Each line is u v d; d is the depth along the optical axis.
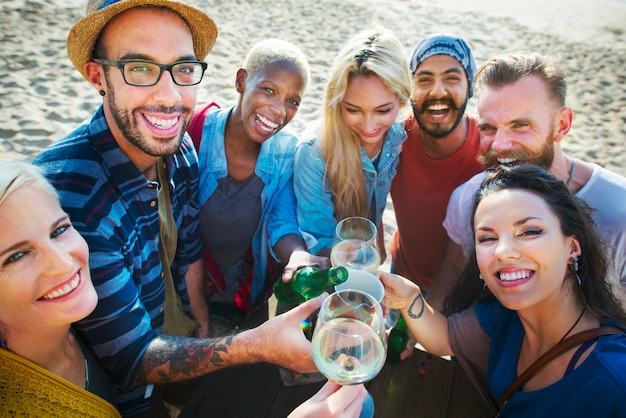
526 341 0.69
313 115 2.30
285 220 1.00
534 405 0.62
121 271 0.69
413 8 3.75
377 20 3.46
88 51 0.68
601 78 2.86
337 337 0.53
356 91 0.88
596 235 0.65
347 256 0.73
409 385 0.76
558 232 0.63
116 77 0.67
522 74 0.82
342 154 0.95
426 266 1.18
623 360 0.57
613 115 2.50
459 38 0.94
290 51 0.94
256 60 0.93
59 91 2.24
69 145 0.70
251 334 0.68
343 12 3.54
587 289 0.64
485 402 0.74
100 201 0.69
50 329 0.58
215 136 0.99
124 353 0.69
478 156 0.98
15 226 0.52
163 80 0.68
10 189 0.51
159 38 0.66
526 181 0.66
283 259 0.95
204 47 0.78
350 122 0.92
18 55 2.46
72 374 0.63
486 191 0.68
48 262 0.54
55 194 0.57
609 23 3.67
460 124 1.01
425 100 0.95
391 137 1.02
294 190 1.02
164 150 0.72
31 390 0.57
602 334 0.61
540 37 3.38
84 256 0.58
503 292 0.65
